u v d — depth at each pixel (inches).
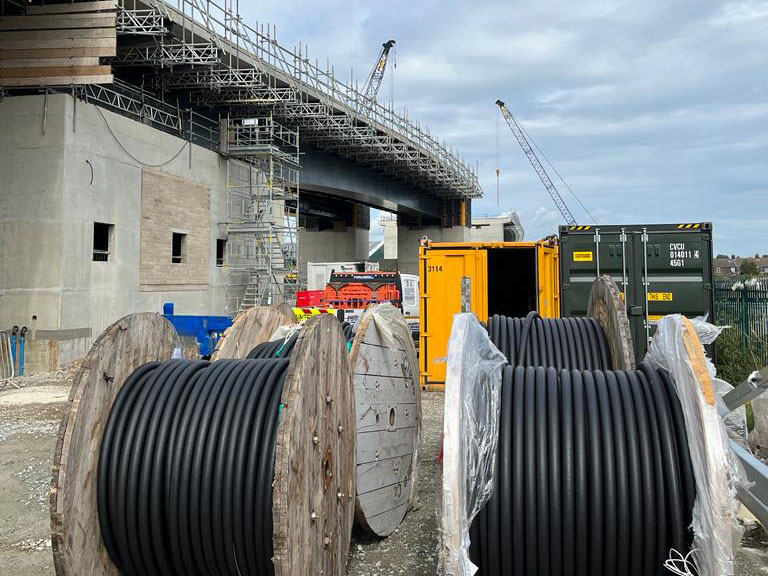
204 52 893.2
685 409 139.7
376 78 3649.1
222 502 155.9
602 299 274.5
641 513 140.6
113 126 756.6
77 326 691.4
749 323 534.9
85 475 153.1
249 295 1065.5
